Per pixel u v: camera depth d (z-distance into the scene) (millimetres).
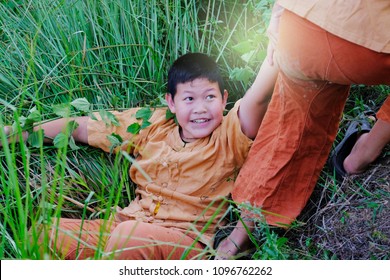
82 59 2254
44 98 2215
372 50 1396
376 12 1370
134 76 2309
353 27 1393
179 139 2051
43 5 2350
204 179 1986
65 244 1864
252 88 1900
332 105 1714
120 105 2229
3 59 2277
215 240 1979
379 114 1864
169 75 2021
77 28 2352
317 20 1427
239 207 1784
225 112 2223
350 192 1958
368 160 1953
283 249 1846
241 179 1945
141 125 2086
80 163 2135
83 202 2092
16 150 2090
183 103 1983
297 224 1894
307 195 1899
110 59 2336
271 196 1881
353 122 2092
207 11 2467
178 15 2459
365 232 1841
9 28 2359
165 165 2014
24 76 2256
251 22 2439
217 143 1982
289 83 1657
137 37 2367
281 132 1799
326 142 1823
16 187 1556
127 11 2359
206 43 2447
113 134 2078
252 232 1915
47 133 2098
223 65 2371
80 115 2160
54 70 2262
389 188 1904
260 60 2260
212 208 1988
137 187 2111
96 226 1945
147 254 1780
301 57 1514
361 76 1483
